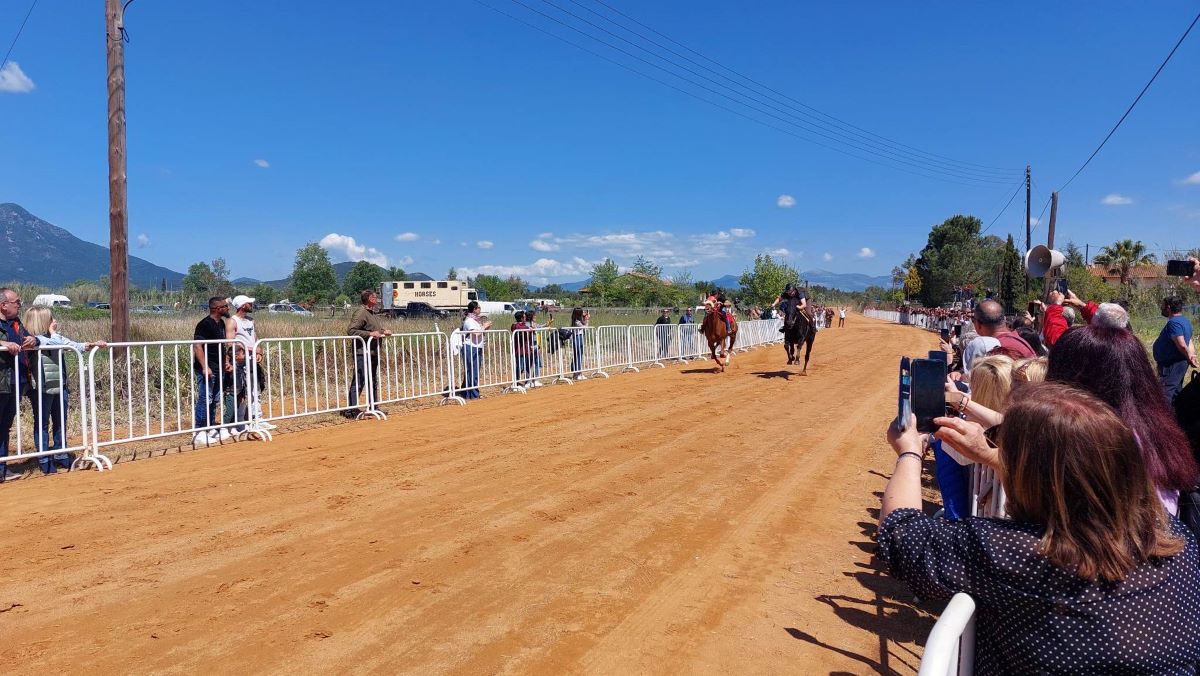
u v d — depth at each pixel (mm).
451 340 11883
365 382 9969
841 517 5633
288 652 3264
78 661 3146
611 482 6488
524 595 3977
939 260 77438
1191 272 5066
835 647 3512
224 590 3949
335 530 4996
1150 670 1426
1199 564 1568
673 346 20844
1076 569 1428
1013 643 1514
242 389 9172
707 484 6520
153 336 14734
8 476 6453
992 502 3424
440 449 7809
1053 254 10352
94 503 5582
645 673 3188
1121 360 2455
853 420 10352
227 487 6109
